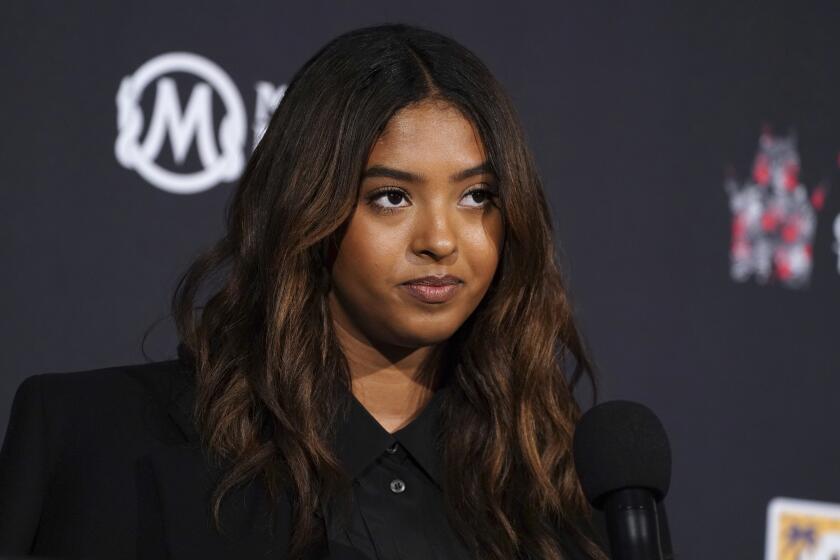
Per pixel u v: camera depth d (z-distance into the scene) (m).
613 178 9.92
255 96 9.27
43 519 5.03
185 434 5.12
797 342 10.20
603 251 9.87
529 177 5.02
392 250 4.74
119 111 9.05
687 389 10.01
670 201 10.02
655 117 10.02
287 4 9.37
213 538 4.86
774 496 10.15
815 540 10.15
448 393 5.31
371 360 5.17
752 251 10.14
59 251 8.94
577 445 4.11
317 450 4.91
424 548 4.93
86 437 5.12
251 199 5.23
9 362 8.84
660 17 10.05
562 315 5.42
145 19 9.10
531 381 5.27
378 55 4.91
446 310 4.83
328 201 4.79
